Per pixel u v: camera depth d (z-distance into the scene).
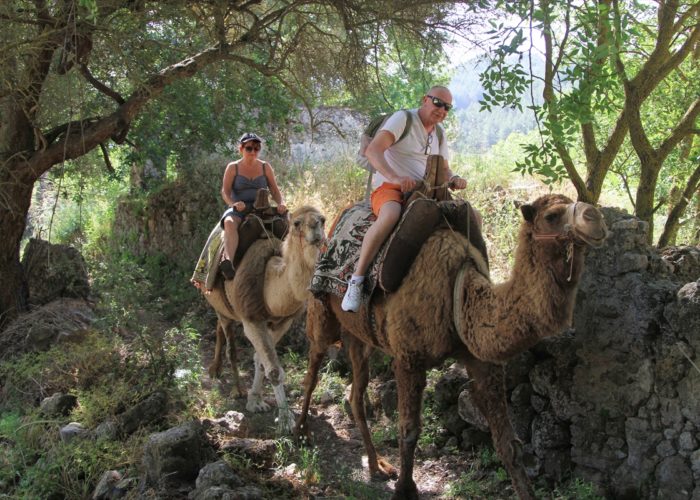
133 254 11.87
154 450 4.93
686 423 4.45
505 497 5.04
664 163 7.17
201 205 11.09
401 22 7.44
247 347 8.71
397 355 4.63
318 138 11.69
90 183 11.40
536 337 3.92
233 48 8.02
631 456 4.70
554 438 5.07
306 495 5.06
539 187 8.52
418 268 4.51
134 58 7.59
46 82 7.24
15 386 6.83
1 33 6.83
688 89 6.84
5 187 7.98
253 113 11.59
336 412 6.73
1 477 5.41
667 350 4.53
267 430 6.26
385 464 5.53
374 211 5.00
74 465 5.30
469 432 5.68
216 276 6.82
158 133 10.81
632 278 4.74
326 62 8.52
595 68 5.07
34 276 8.74
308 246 5.62
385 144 4.70
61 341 7.52
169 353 6.80
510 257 7.22
